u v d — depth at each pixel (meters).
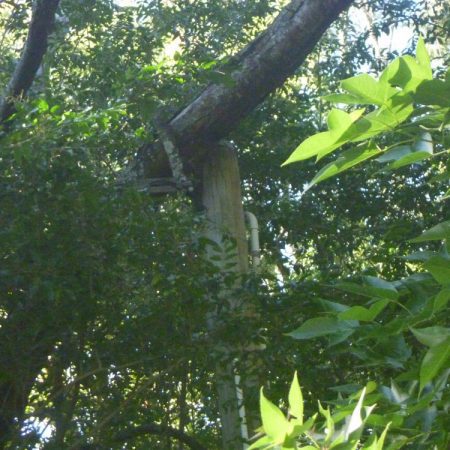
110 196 5.93
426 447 2.50
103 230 5.66
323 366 6.04
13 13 9.56
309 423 1.87
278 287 6.45
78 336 6.00
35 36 7.37
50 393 6.07
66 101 7.92
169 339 6.09
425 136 2.42
